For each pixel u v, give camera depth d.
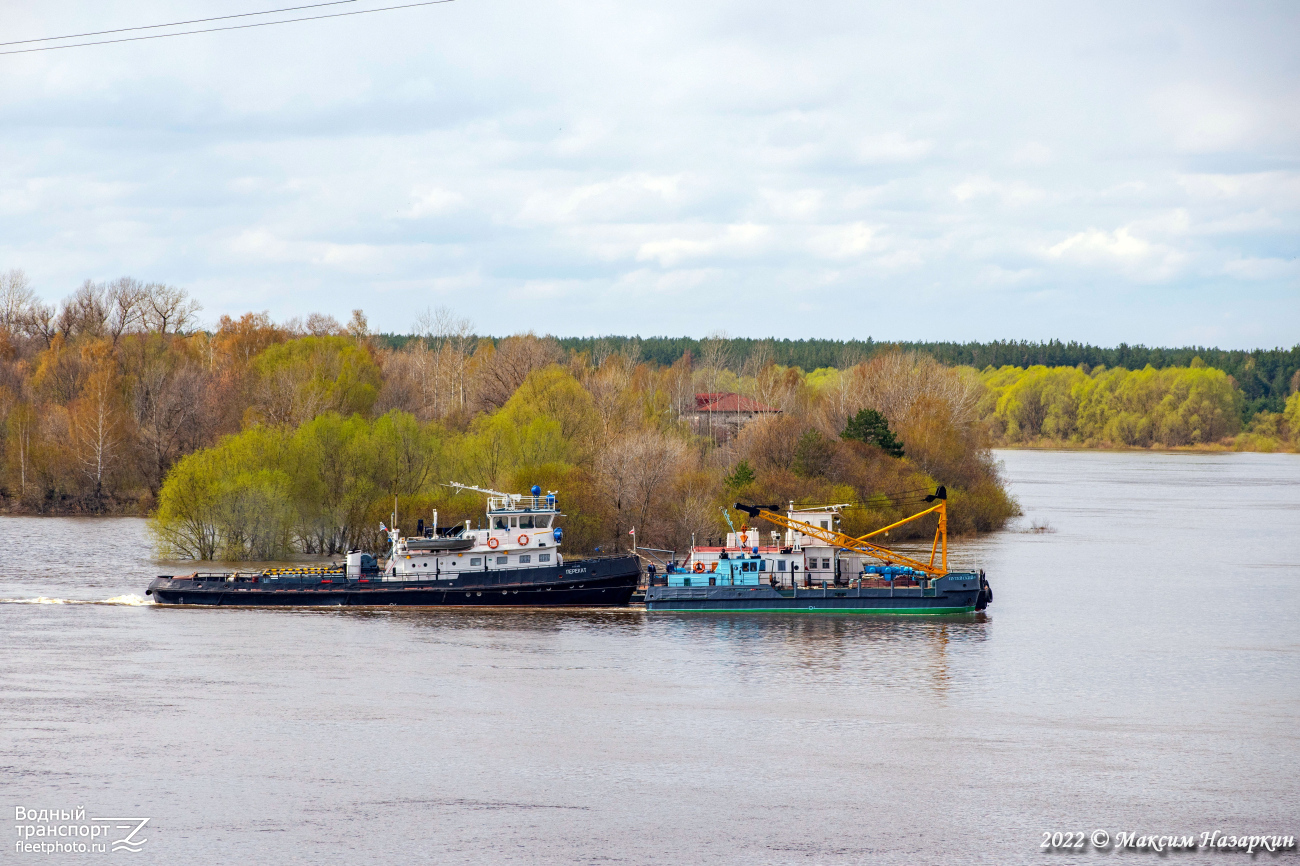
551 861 74.31
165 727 97.75
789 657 122.81
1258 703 107.06
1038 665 120.25
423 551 147.12
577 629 135.12
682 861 74.50
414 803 82.81
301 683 111.19
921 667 119.19
